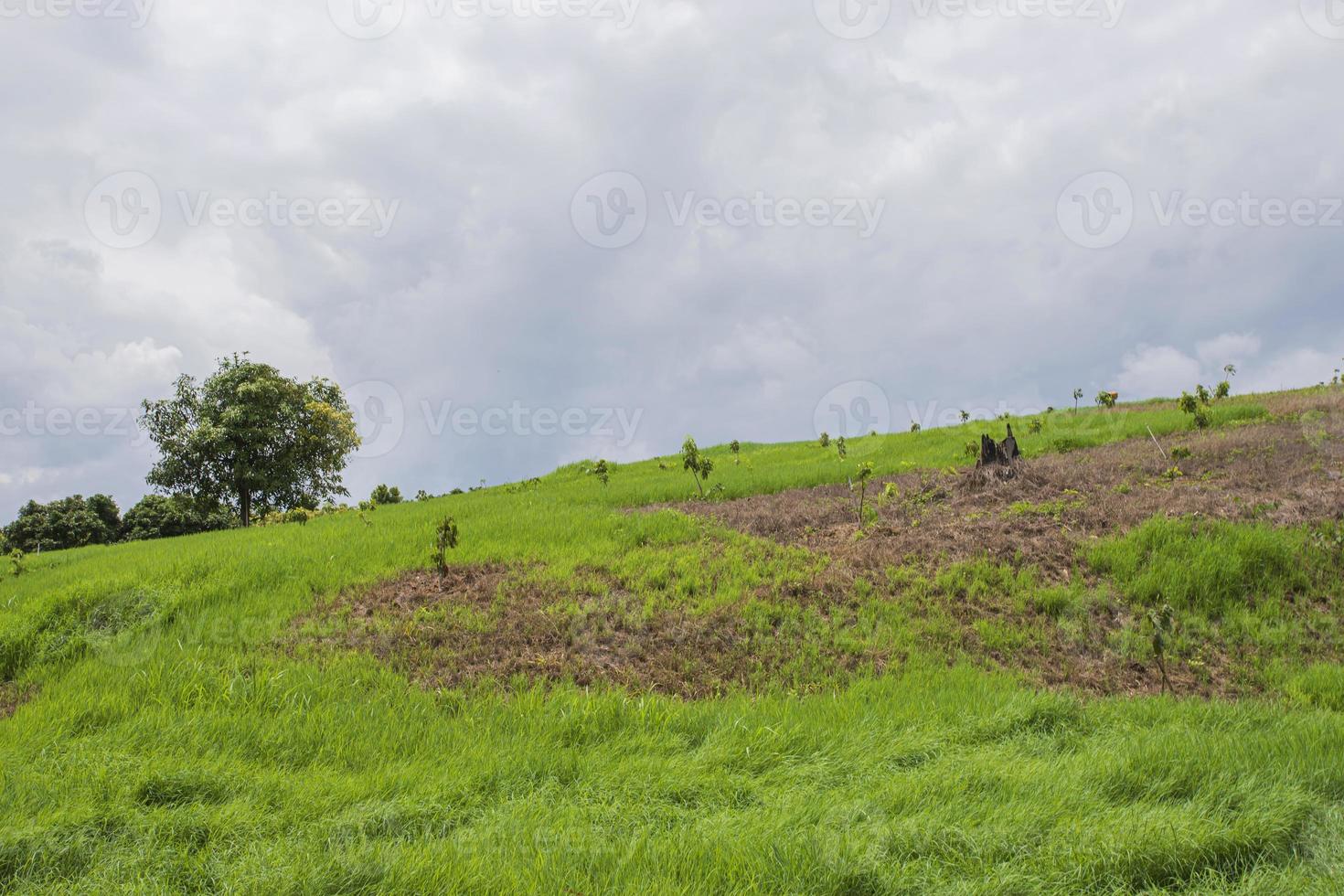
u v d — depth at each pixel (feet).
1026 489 48.32
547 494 64.34
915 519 45.55
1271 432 56.44
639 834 14.67
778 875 12.73
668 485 62.95
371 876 12.91
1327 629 31.55
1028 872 12.96
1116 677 29.19
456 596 33.06
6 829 14.53
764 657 29.27
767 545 41.45
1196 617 32.55
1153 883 12.90
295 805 16.33
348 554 38.68
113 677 24.84
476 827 15.56
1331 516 38.86
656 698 24.54
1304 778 16.21
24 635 28.30
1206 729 21.12
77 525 135.74
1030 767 17.62
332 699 23.71
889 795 16.20
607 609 31.96
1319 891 12.24
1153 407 85.71
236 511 147.64
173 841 14.75
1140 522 40.50
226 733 20.67
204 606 31.35
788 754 19.53
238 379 123.44
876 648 30.35
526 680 26.48
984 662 29.63
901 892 12.26
